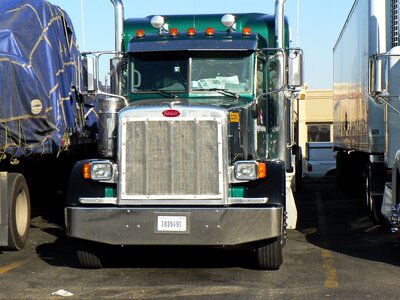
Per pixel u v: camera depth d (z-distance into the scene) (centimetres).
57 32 1102
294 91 968
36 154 1013
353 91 1558
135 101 948
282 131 1037
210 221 783
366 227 1241
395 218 952
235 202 797
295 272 849
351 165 1909
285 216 832
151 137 806
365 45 1321
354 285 779
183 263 911
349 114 1656
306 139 4038
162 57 998
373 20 1251
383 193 1182
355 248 1023
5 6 999
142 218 790
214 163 801
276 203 793
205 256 955
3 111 905
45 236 1142
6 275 842
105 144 855
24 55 970
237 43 982
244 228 781
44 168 1370
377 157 1263
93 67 1002
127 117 810
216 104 877
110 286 780
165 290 758
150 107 812
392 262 914
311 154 2784
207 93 974
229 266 888
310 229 1218
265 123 1022
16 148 943
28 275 842
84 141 1251
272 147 1038
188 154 803
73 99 1162
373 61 1006
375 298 720
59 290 759
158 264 905
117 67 1034
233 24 1049
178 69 991
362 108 1369
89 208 800
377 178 1263
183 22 1159
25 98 943
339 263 907
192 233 785
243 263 905
